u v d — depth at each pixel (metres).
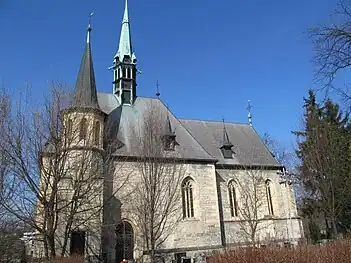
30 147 19.55
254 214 33.81
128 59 38.84
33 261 19.88
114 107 36.16
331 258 10.10
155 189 27.64
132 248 28.64
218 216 32.84
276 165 40.03
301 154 32.88
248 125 46.25
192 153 34.16
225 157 38.62
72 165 21.70
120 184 29.55
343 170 28.44
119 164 30.22
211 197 33.28
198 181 33.22
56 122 20.59
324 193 28.19
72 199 20.36
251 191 36.91
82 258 21.84
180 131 36.28
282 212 38.03
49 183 19.45
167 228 29.45
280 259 9.98
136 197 29.47
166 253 28.22
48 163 20.09
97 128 30.33
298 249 10.75
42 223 19.19
